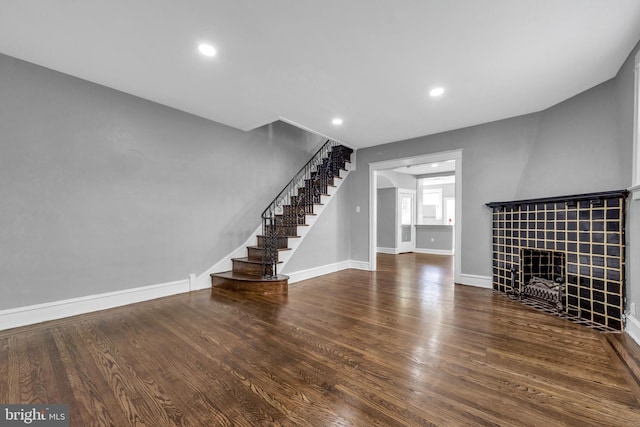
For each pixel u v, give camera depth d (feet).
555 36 7.38
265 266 13.44
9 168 8.60
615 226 8.81
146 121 11.59
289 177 18.44
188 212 13.06
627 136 8.50
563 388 5.66
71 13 6.61
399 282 15.25
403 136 16.40
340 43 7.73
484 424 4.65
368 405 5.14
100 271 10.43
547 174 11.75
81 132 9.95
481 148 14.16
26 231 8.91
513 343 7.70
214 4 6.28
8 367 6.39
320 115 13.08
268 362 6.66
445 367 6.45
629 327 8.29
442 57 8.38
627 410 5.00
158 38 7.55
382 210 28.58
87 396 5.37
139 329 8.63
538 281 11.39
